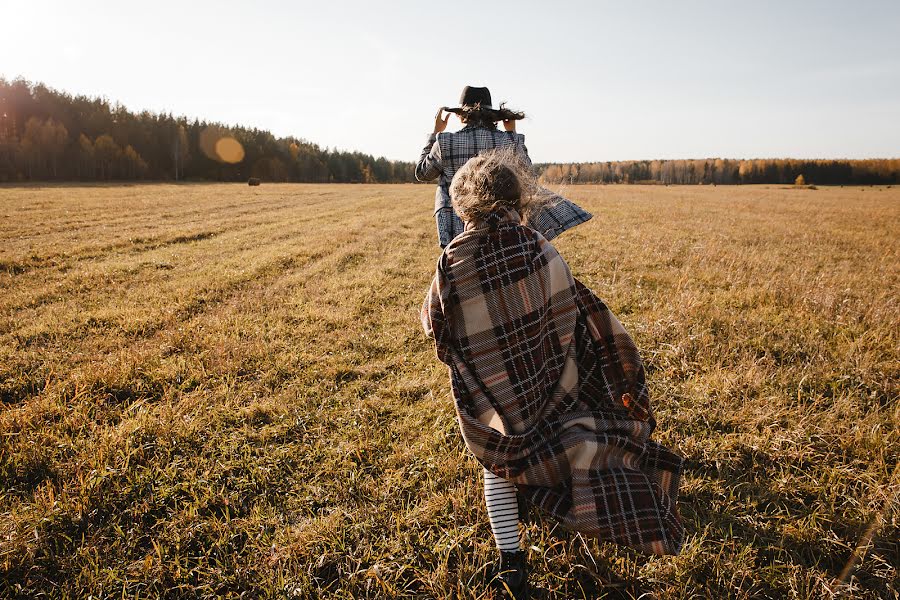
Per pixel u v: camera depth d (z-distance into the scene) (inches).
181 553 81.0
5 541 79.7
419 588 74.6
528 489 64.7
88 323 205.9
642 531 59.1
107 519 88.2
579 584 73.6
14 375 151.1
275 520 88.1
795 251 396.5
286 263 354.6
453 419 120.7
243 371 155.1
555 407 66.8
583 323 68.6
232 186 2062.0
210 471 102.0
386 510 89.7
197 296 250.2
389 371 158.7
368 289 265.9
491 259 62.7
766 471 98.9
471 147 102.9
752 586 72.5
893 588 70.6
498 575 70.9
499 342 63.6
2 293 262.5
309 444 113.7
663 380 140.9
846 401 122.0
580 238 453.7
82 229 570.9
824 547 78.6
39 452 104.4
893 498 85.1
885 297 232.2
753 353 156.6
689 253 365.7
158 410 124.3
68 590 72.9
